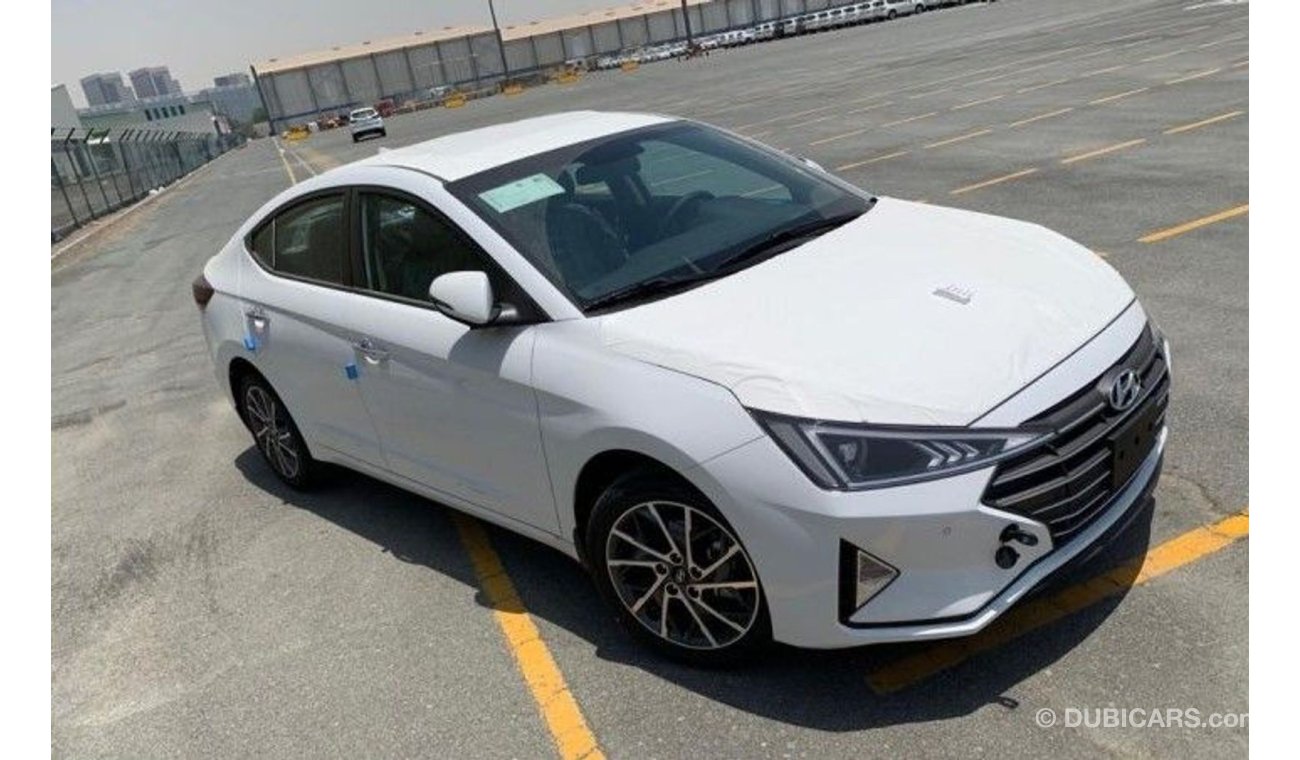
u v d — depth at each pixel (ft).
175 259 49.37
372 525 14.12
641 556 9.54
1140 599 9.40
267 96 328.29
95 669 11.69
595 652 10.25
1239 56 49.14
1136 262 19.52
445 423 11.10
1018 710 8.33
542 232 10.61
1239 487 10.92
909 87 66.80
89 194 87.86
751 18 359.05
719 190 12.03
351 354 12.25
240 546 14.24
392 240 11.78
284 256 13.94
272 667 11.03
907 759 8.04
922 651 9.27
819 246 10.73
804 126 56.03
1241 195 23.27
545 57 351.05
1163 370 9.37
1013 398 8.00
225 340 14.98
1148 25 77.10
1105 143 33.06
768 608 8.51
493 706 9.71
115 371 26.55
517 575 12.04
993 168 32.53
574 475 9.62
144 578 13.82
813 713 8.74
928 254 10.28
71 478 18.48
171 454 18.81
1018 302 9.12
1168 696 8.20
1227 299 16.65
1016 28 105.40
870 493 7.68
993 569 7.91
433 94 311.06
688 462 8.41
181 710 10.57
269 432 15.46
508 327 10.13
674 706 9.20
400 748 9.36
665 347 8.96
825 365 8.36
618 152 12.26
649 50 318.24
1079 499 8.23
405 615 11.59
